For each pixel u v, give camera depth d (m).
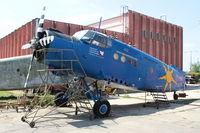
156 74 12.44
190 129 6.62
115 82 9.77
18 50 20.75
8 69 13.93
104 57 9.23
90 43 8.79
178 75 14.91
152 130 6.46
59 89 14.27
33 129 6.41
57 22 17.19
